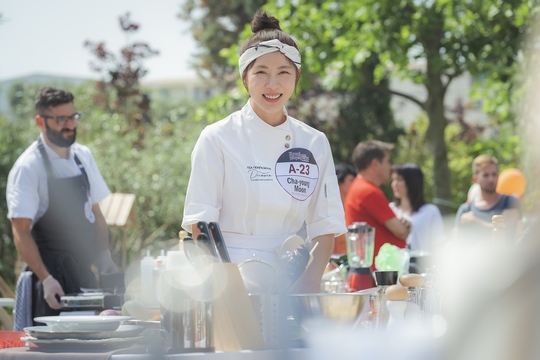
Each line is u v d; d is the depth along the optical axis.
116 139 17.36
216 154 3.83
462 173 25.64
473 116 34.97
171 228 15.73
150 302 4.47
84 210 6.45
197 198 3.80
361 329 3.29
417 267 4.75
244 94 18.27
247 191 3.81
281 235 3.88
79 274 6.28
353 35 18.27
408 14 17.52
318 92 28.56
